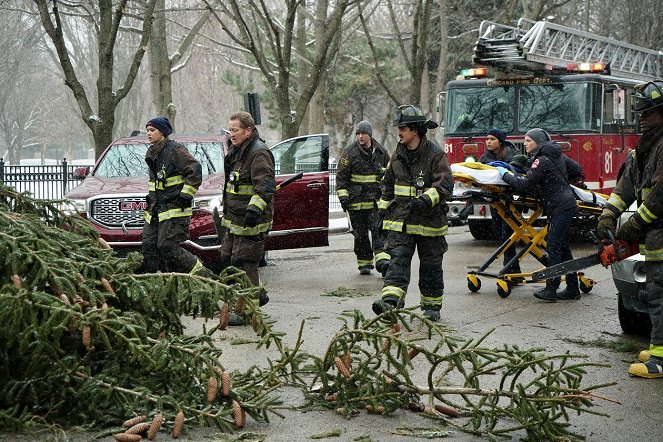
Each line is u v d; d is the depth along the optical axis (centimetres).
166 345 450
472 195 916
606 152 1456
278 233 1055
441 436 454
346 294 922
